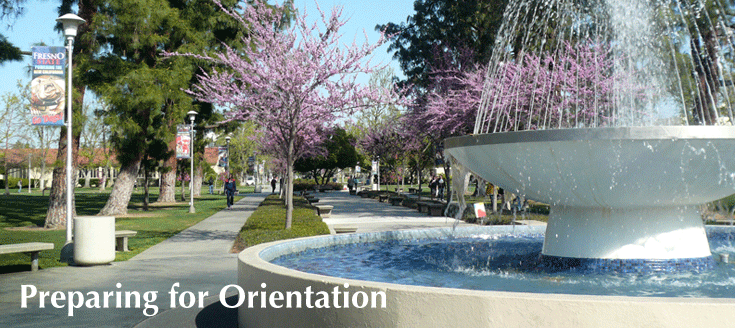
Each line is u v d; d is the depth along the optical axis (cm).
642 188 548
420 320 380
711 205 1361
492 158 602
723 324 329
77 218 1038
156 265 1038
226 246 1339
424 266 713
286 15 1433
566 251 642
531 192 625
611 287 545
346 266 715
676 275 583
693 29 1720
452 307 371
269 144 2805
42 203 3578
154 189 7606
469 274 650
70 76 1281
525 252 823
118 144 2262
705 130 486
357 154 5603
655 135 491
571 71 1758
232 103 1405
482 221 1755
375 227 1781
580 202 600
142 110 2228
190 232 1706
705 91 1772
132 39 2042
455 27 2391
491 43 2277
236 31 2928
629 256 607
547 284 571
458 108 1975
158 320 621
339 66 1370
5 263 1066
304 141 1653
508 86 1862
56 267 1018
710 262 623
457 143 639
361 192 4838
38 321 622
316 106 1418
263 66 1355
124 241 1264
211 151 9381
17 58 1872
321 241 853
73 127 1877
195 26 2748
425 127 2289
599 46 1692
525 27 1962
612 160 519
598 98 1722
